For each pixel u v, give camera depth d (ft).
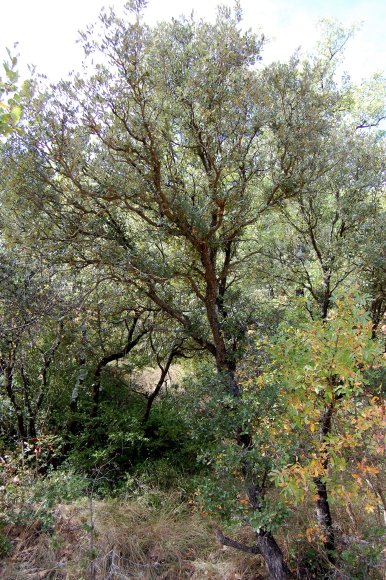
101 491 17.16
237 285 19.11
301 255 19.36
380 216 18.21
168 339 19.65
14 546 13.26
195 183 14.21
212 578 12.93
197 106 12.19
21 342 16.57
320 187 15.92
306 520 13.12
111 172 12.06
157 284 14.17
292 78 13.61
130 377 25.64
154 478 18.53
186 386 15.31
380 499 10.87
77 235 12.67
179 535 14.62
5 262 14.82
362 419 9.45
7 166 11.44
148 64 11.63
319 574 12.23
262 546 12.09
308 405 10.10
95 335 20.27
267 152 13.91
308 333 10.27
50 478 16.44
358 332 9.73
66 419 19.77
